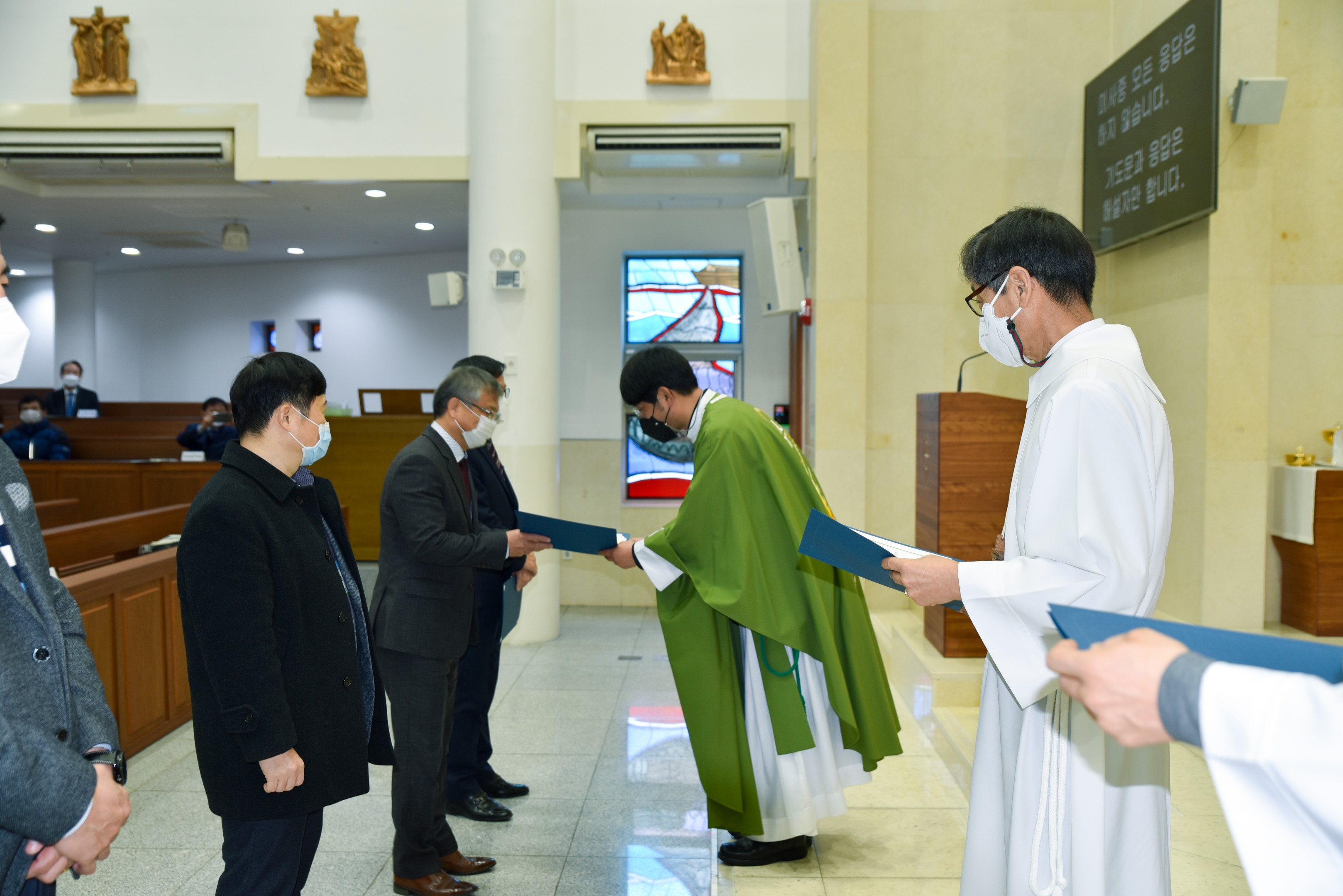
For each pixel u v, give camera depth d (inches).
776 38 225.1
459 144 230.7
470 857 109.7
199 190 270.7
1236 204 158.1
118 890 101.9
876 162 208.7
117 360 486.6
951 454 148.4
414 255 427.8
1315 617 156.8
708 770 98.7
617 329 271.7
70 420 350.3
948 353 210.1
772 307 213.3
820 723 102.9
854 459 204.1
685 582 101.7
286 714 64.5
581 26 225.5
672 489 275.1
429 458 100.6
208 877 105.3
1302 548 159.5
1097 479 53.0
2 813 43.4
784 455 103.2
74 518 218.1
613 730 159.0
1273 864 30.0
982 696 64.5
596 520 271.1
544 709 171.0
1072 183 207.2
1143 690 32.4
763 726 102.2
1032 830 56.9
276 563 67.2
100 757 51.2
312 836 70.9
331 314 445.1
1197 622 163.2
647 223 271.4
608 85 225.8
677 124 225.9
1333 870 29.7
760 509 99.6
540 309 220.8
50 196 270.2
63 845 45.7
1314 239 167.2
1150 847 54.9
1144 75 173.5
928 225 209.5
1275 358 168.2
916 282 209.6
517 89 217.6
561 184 238.4
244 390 69.5
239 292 462.6
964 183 208.4
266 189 265.3
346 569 76.9
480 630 122.7
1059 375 57.0
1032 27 206.2
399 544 99.2
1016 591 54.2
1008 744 61.4
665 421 107.4
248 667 63.2
